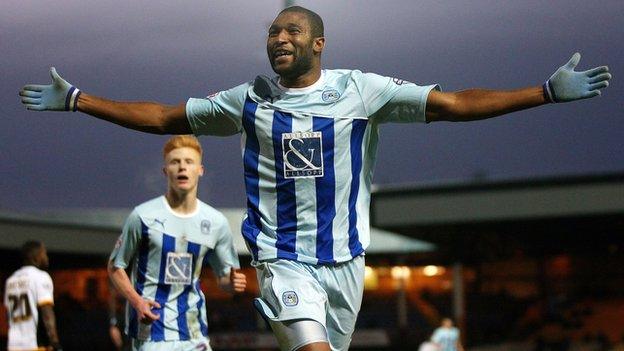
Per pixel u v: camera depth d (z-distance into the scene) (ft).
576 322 124.77
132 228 27.55
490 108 16.96
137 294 26.91
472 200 72.23
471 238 86.69
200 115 18.19
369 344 111.34
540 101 16.78
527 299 132.67
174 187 27.68
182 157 27.66
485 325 126.62
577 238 90.58
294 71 17.63
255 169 18.07
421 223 72.64
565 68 16.60
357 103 17.71
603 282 136.46
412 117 17.65
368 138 18.19
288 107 17.71
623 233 84.99
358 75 17.94
